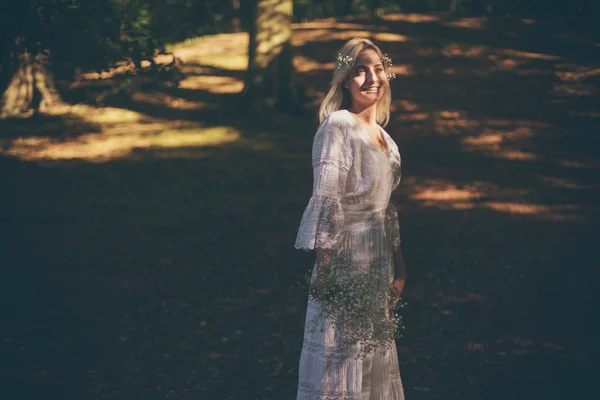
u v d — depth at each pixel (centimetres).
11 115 1521
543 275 754
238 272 777
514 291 712
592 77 1627
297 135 1377
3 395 495
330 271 328
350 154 327
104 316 655
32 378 526
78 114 1512
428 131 1368
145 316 657
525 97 1533
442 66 1695
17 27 586
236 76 1711
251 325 643
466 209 999
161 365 561
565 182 1111
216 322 648
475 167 1185
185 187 1101
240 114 1479
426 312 666
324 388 332
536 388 512
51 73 1571
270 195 1066
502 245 855
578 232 899
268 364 566
